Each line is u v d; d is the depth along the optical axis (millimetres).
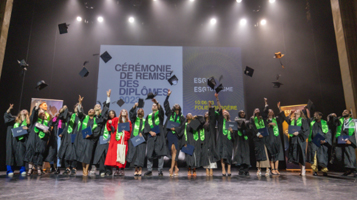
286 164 7359
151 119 5367
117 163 4930
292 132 5465
